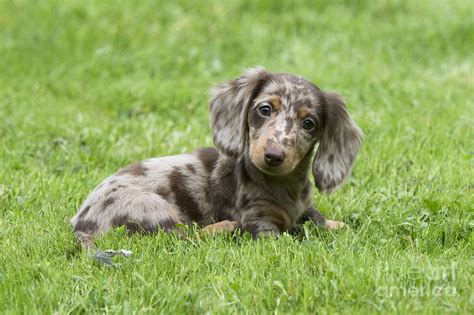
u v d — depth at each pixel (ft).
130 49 60.95
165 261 25.12
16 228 29.12
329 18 64.75
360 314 21.38
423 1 68.49
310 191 30.71
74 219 29.14
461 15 65.00
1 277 24.31
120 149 40.09
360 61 57.82
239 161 29.53
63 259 26.13
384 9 66.95
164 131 43.37
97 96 51.24
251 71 29.78
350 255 25.20
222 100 30.04
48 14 65.57
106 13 66.13
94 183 34.81
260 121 28.27
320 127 28.99
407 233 28.91
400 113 45.47
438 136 40.45
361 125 42.80
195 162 30.63
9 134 42.57
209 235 27.84
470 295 22.25
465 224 28.94
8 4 67.41
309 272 24.44
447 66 56.95
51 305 22.29
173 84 53.52
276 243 26.86
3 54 59.26
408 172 36.17
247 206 29.17
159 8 67.15
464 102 47.62
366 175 36.14
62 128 43.37
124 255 25.55
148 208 28.30
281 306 22.35
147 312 21.81
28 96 51.06
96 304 22.53
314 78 52.54
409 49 59.72
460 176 34.50
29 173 36.27
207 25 64.08
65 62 58.65
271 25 64.18
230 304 22.16
